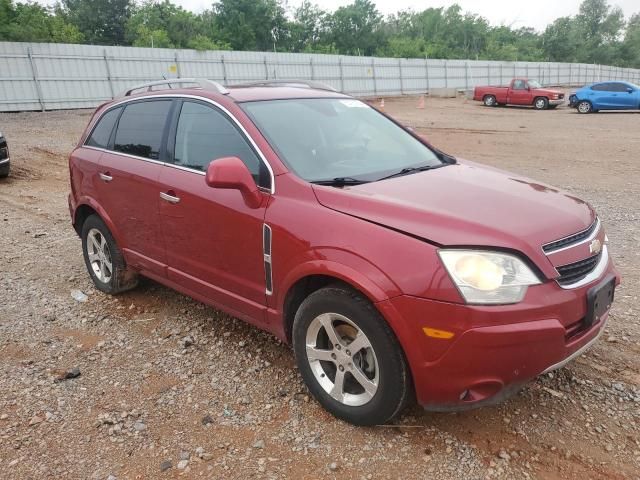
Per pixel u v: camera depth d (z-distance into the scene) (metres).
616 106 26.73
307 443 3.05
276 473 2.84
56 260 6.23
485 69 52.06
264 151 3.50
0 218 8.22
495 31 98.00
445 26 93.75
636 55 105.50
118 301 5.04
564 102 31.25
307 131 3.83
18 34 41.62
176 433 3.17
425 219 2.88
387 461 2.90
